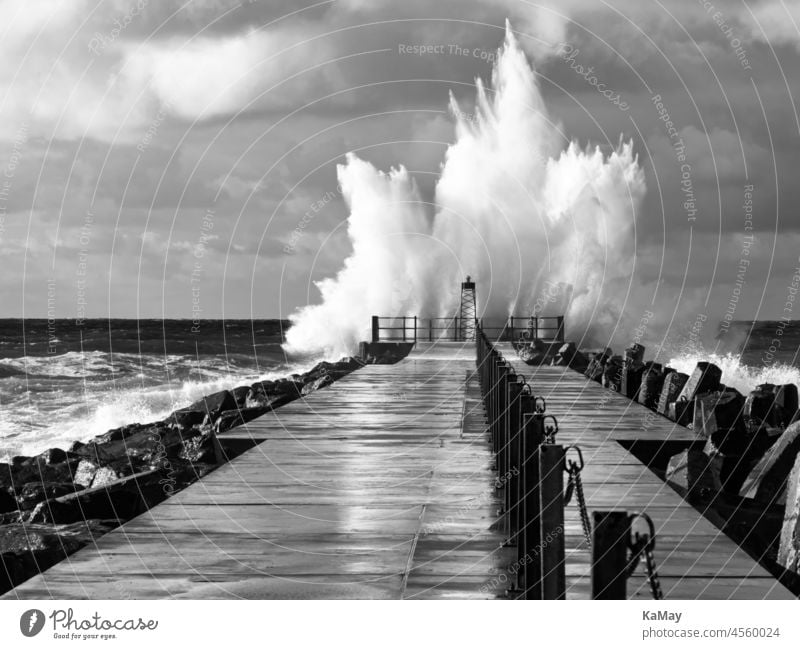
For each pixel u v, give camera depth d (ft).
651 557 13.17
